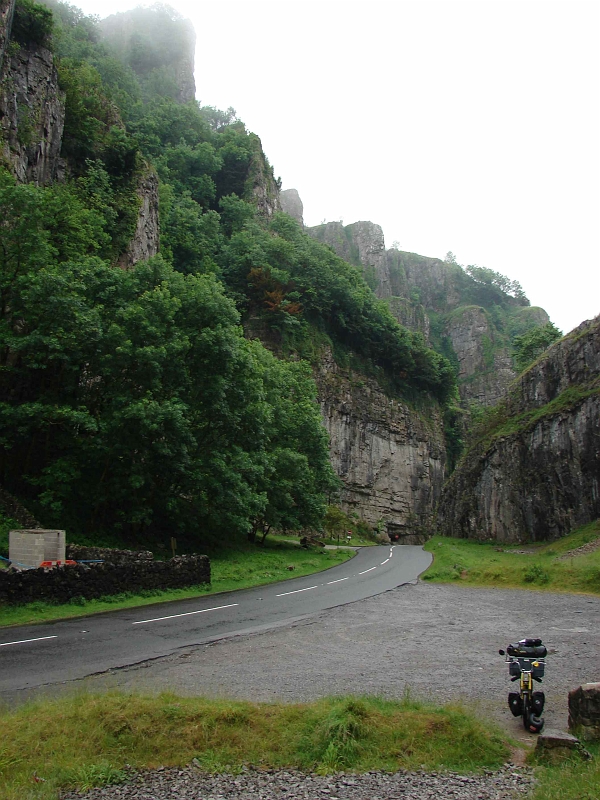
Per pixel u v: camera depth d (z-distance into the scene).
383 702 8.31
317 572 31.11
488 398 142.88
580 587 23.55
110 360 24.88
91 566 17.98
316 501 43.84
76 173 46.66
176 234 70.06
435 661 11.70
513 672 8.20
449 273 194.25
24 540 17.84
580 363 52.09
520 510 52.41
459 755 6.94
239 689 9.45
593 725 7.30
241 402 30.30
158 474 26.80
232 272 75.44
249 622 15.84
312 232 185.75
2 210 25.61
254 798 6.03
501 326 174.50
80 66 61.97
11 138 35.94
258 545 40.06
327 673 10.61
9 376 25.88
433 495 92.56
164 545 28.25
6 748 6.88
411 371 95.31
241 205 92.56
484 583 25.42
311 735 7.27
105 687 9.45
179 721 7.50
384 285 179.12
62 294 24.58
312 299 79.00
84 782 6.38
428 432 94.94
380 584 25.27
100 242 41.16
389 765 6.76
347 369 82.19
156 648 12.50
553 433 50.34
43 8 41.91
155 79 137.75
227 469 28.27
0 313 25.23
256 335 71.69
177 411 24.53
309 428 46.38
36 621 15.05
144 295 27.16
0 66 35.47
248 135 112.88
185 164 95.06
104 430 23.83
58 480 23.86
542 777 6.27
